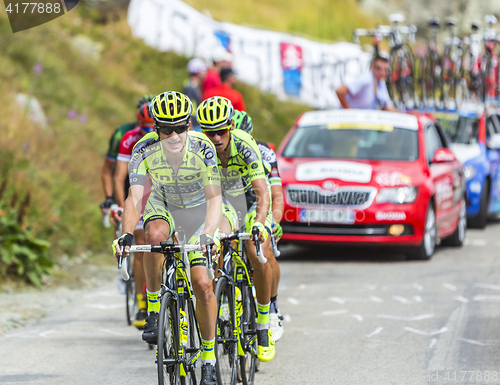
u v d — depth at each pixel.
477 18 95.31
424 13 95.25
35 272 22.62
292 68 66.38
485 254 28.69
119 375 14.08
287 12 82.75
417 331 17.11
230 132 12.88
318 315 18.84
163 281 12.12
